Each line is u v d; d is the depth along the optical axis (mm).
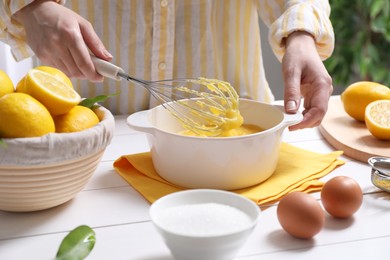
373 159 864
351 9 2400
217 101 922
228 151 770
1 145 642
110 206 769
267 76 2357
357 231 695
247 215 615
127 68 1179
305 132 1075
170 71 1188
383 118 988
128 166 899
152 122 892
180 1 1157
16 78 1541
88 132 686
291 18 1010
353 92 1067
